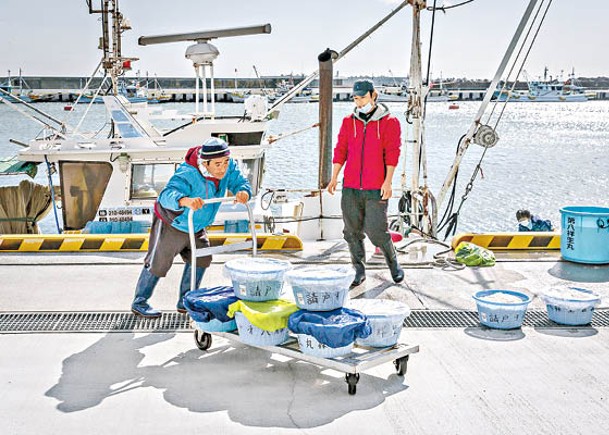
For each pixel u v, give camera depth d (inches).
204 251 224.2
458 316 253.6
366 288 287.7
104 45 540.4
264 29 459.8
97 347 222.7
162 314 253.9
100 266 320.5
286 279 196.4
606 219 320.8
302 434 165.5
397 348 196.7
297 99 3799.2
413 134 391.9
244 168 477.1
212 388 191.3
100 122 2726.4
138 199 474.6
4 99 496.7
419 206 399.2
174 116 523.5
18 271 311.3
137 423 171.0
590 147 2057.1
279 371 202.8
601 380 197.2
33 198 546.9
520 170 1412.4
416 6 384.8
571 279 302.5
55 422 171.6
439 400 183.8
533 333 236.2
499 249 352.8
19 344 224.7
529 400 183.9
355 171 275.7
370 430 167.3
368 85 266.2
